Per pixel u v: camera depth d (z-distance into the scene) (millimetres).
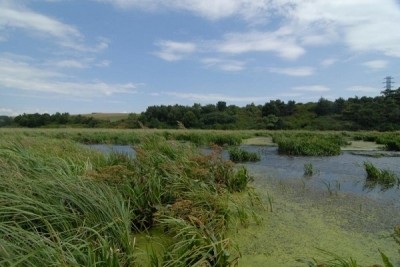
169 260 3861
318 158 16703
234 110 75875
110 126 64625
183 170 7465
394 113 60375
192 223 4770
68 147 10547
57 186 4652
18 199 4008
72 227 4156
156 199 5875
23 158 5938
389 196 8195
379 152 20078
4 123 69000
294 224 5938
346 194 8367
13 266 2574
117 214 4625
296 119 70438
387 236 5320
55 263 2941
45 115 68562
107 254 3545
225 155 17109
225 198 6348
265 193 8391
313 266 3916
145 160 7574
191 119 63531
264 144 25750
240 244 5039
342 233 5508
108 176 5926
